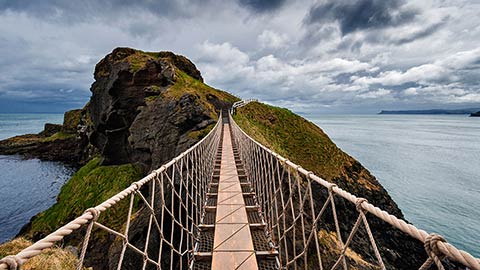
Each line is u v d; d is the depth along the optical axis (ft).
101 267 36.09
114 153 74.84
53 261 12.84
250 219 14.28
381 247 56.80
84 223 5.24
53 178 110.22
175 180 34.19
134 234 33.65
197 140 48.03
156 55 113.19
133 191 7.65
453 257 3.39
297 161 68.74
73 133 158.81
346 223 57.06
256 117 84.43
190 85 80.69
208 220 14.35
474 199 88.79
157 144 54.13
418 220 74.69
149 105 61.98
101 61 87.51
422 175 120.88
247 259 10.16
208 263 10.52
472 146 214.90
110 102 72.69
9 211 73.20
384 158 160.35
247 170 24.26
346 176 69.87
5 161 146.92
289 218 39.68
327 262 40.32
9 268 3.47
